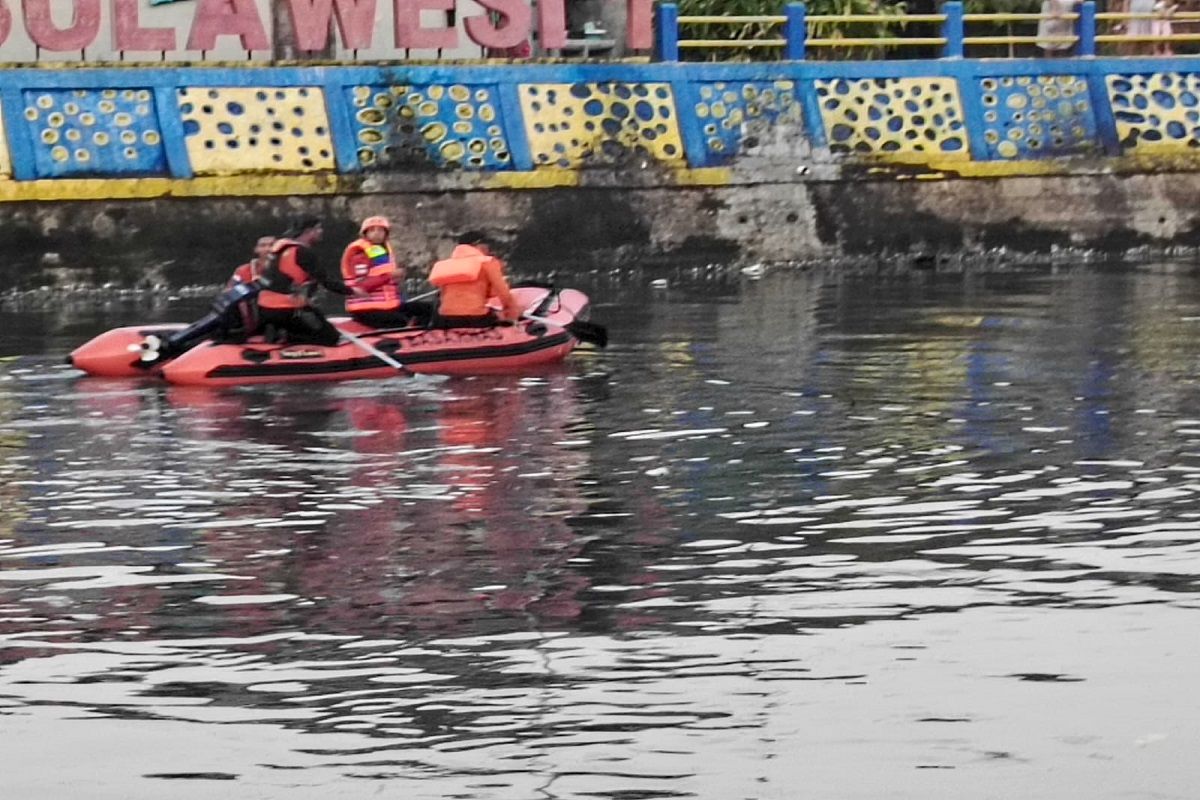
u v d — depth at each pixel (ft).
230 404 87.61
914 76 161.38
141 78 141.59
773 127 156.76
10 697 45.96
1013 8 188.55
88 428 81.66
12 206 137.49
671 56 156.76
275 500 66.59
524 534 61.05
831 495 66.23
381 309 99.40
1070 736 42.57
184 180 141.18
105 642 50.11
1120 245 165.17
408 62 148.46
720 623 50.93
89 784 40.81
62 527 62.95
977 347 103.96
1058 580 54.60
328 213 144.66
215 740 43.04
